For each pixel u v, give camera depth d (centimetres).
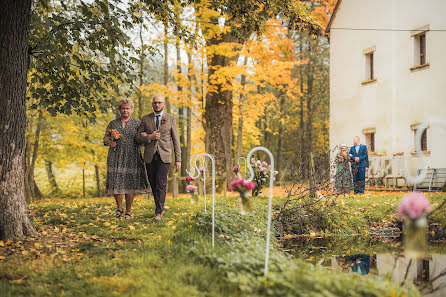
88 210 880
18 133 597
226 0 897
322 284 352
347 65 1938
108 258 482
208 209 761
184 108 2295
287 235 822
